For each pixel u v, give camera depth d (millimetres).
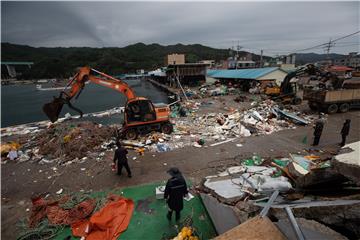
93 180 8070
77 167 9297
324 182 3969
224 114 17781
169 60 55000
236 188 5828
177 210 5332
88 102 34781
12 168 9617
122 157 7867
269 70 32281
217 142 11719
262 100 23297
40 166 9695
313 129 13195
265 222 2883
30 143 12703
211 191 5926
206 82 45250
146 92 46938
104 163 9516
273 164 7859
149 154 10367
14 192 7609
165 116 12922
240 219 4125
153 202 6438
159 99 35312
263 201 4395
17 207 6711
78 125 15148
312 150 9883
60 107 11688
